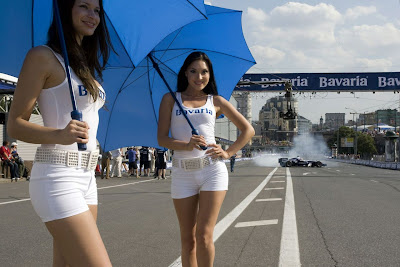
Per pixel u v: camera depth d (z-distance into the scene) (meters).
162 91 3.72
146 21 2.80
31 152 24.67
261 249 5.43
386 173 31.42
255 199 11.20
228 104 3.63
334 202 10.55
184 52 3.79
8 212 8.62
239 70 3.99
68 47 2.30
